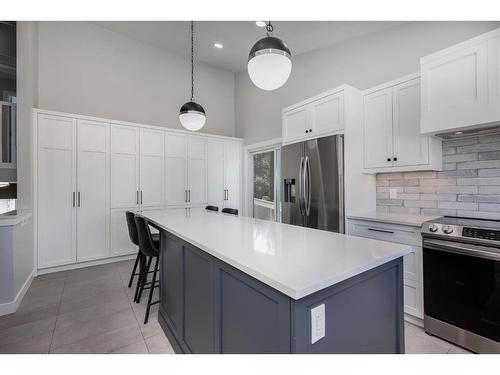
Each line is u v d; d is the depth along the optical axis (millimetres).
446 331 1887
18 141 3031
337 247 1299
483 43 1872
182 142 4465
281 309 904
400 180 2842
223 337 1267
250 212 5254
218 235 1589
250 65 1716
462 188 2373
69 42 3885
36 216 3213
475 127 1989
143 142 4051
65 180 3412
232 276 1193
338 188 2658
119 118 4320
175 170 4375
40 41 3660
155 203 4145
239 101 5551
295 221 3133
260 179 5094
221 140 4980
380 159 2688
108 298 2656
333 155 2705
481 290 1719
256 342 1040
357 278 1075
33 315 2301
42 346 1849
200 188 4668
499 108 1795
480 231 1734
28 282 2895
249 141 5227
